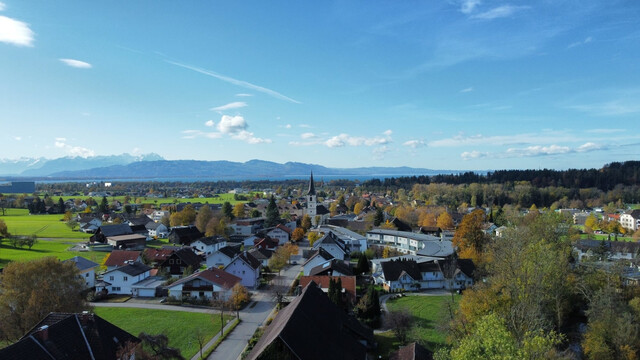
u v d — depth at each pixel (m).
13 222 185.38
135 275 84.31
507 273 56.44
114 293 83.69
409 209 193.38
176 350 46.47
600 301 54.28
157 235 165.12
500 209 179.50
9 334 46.91
